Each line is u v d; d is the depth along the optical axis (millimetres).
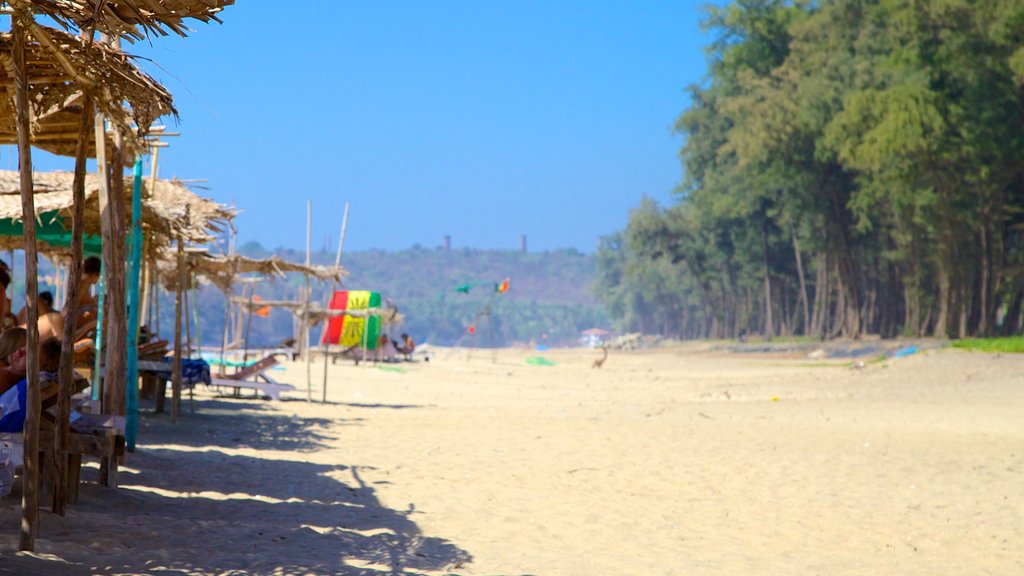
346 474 10812
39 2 5316
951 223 62188
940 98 54219
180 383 15477
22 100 5586
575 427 16625
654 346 131375
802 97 65062
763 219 93812
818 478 11586
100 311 10031
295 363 39875
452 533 7863
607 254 198250
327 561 6371
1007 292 66938
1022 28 51188
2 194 11461
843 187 71750
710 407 22672
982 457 13438
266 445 13133
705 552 7668
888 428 17000
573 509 9250
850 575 7059
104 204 8844
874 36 63719
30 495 5609
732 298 127125
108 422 7461
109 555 5871
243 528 7301
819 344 76250
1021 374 28734
